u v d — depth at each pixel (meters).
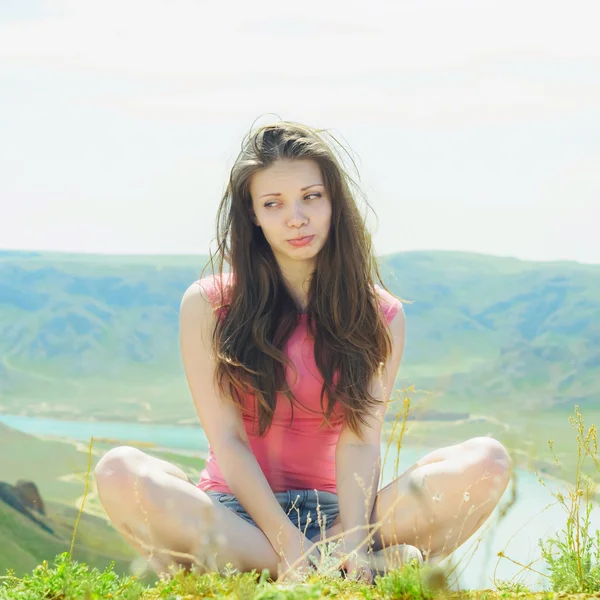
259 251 3.74
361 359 3.65
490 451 3.31
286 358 3.61
